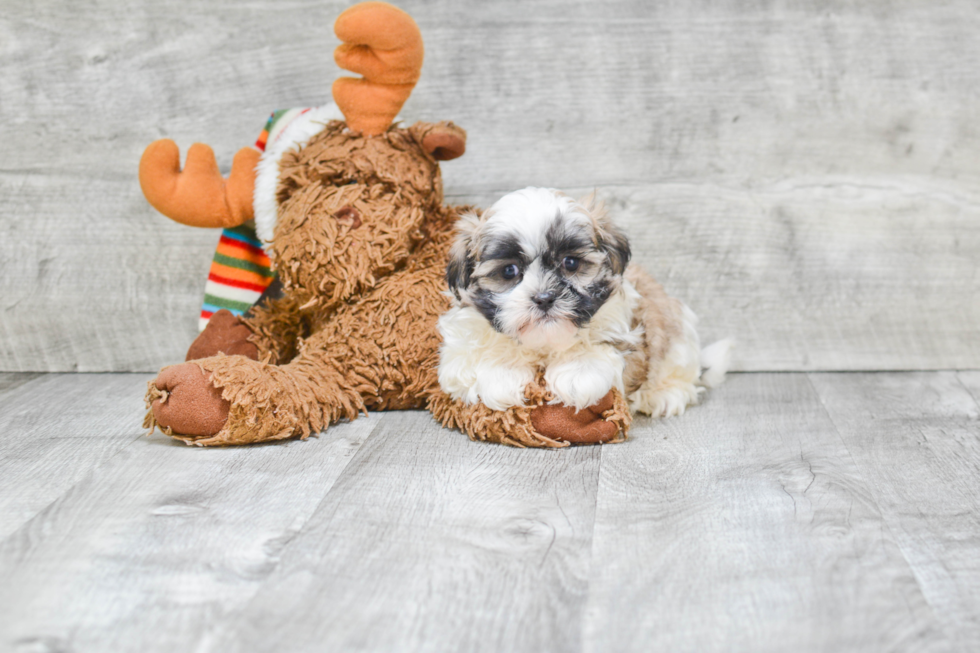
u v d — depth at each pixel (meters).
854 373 2.90
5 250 2.97
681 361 2.39
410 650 1.23
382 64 2.26
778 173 2.85
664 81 2.81
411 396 2.36
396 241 2.29
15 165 2.92
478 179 2.89
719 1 2.76
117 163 2.91
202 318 2.65
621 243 2.10
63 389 2.76
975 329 2.88
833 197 2.85
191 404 2.04
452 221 2.49
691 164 2.86
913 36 2.75
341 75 2.85
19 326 3.02
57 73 2.86
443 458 2.03
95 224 2.95
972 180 2.81
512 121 2.85
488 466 1.97
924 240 2.85
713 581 1.42
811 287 2.90
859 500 1.76
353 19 2.18
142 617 1.31
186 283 2.98
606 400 2.12
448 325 2.17
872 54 2.77
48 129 2.90
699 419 2.36
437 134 2.34
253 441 2.12
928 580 1.42
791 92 2.80
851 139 2.82
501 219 1.99
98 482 1.87
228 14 2.82
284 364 2.50
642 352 2.27
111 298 3.00
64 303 3.00
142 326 3.01
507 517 1.68
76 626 1.29
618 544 1.56
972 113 2.78
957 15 2.73
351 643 1.24
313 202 2.28
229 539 1.58
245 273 2.64
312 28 2.83
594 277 2.03
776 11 2.76
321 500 1.76
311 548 1.54
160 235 2.95
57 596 1.37
